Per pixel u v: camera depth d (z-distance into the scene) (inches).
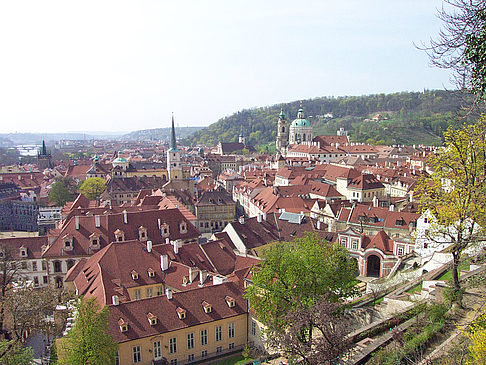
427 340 1758.1
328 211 5024.6
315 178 7317.9
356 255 4020.7
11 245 4261.8
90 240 4079.7
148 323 2541.8
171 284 3275.1
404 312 2209.6
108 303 2723.9
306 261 2320.4
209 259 3624.5
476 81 1117.1
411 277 3144.7
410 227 4173.2
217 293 2854.3
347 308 2655.0
